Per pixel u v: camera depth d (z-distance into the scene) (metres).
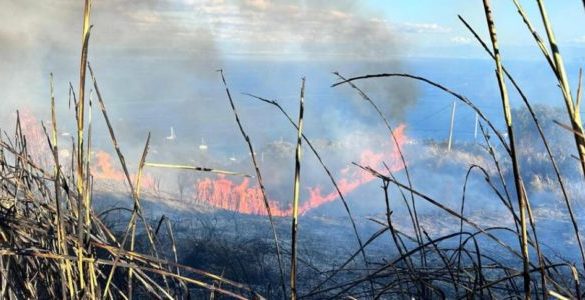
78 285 1.91
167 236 4.96
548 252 5.82
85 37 1.62
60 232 1.86
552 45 1.17
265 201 1.98
